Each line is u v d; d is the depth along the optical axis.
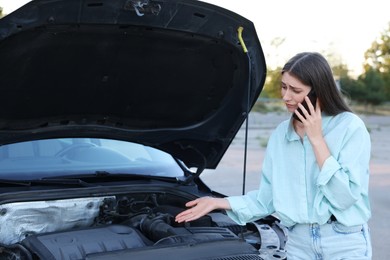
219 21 2.72
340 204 2.21
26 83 2.78
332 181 2.17
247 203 2.59
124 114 3.31
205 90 3.22
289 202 2.35
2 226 2.82
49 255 2.51
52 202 2.96
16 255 2.65
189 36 2.82
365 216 2.30
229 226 3.14
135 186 3.26
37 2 2.28
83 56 2.77
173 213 3.17
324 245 2.30
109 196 3.14
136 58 2.91
